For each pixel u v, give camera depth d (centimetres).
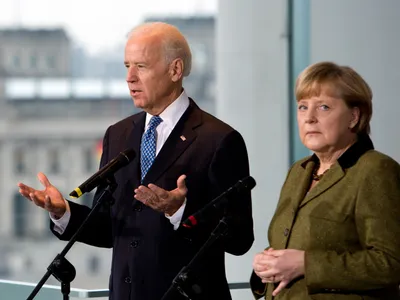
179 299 436
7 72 2064
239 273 721
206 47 1485
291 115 777
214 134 452
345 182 385
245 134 807
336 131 389
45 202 444
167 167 446
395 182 378
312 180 404
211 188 445
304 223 389
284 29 782
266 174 784
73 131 2228
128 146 464
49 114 2227
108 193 428
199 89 1647
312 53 756
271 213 768
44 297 543
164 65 453
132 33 461
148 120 468
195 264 393
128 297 442
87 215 460
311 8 756
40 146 2334
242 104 814
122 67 1941
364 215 375
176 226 433
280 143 782
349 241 381
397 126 705
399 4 709
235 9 823
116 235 452
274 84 792
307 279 375
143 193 406
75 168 2325
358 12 725
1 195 2433
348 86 389
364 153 389
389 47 710
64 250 427
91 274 2405
